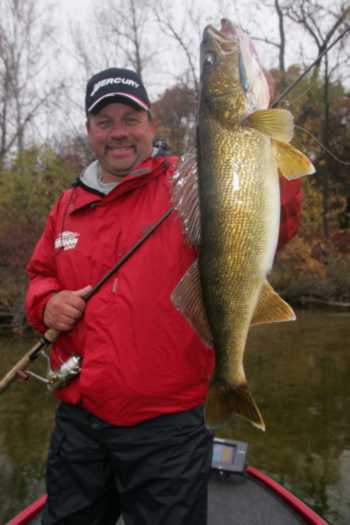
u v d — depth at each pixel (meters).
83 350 2.15
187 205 2.04
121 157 2.26
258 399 6.70
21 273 12.53
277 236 1.97
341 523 3.91
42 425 6.03
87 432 2.14
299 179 2.10
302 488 4.43
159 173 2.19
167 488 1.91
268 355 8.95
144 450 1.96
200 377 2.02
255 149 1.92
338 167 20.23
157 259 2.02
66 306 2.09
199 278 2.01
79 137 21.00
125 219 2.13
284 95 2.17
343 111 20.03
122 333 1.98
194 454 1.95
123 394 1.96
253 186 1.93
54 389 2.21
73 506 2.14
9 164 18.33
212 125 1.97
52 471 2.22
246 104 1.95
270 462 4.93
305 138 15.64
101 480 2.13
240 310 2.01
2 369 8.40
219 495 3.20
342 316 12.96
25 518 2.89
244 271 1.98
